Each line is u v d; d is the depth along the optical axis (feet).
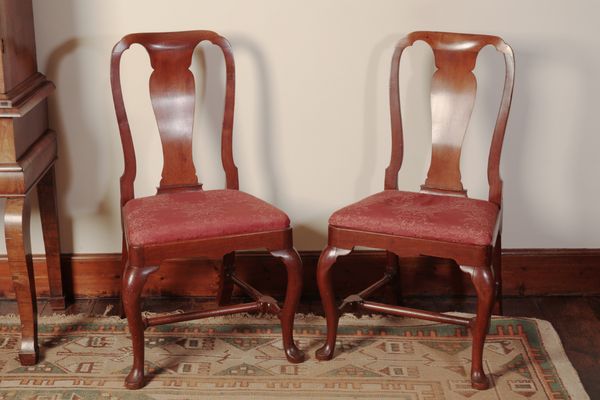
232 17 10.03
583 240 10.84
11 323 10.08
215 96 10.29
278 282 10.84
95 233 10.75
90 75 10.14
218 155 10.54
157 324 8.87
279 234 8.81
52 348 9.53
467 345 9.66
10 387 8.73
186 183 9.71
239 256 10.78
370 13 10.05
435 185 9.64
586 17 10.07
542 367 9.19
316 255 10.82
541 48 10.18
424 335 9.87
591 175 10.66
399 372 9.10
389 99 9.85
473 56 9.36
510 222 10.85
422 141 10.52
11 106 8.43
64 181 10.52
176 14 9.99
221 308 9.27
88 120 10.31
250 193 10.74
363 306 9.39
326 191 10.73
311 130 10.48
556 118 10.43
